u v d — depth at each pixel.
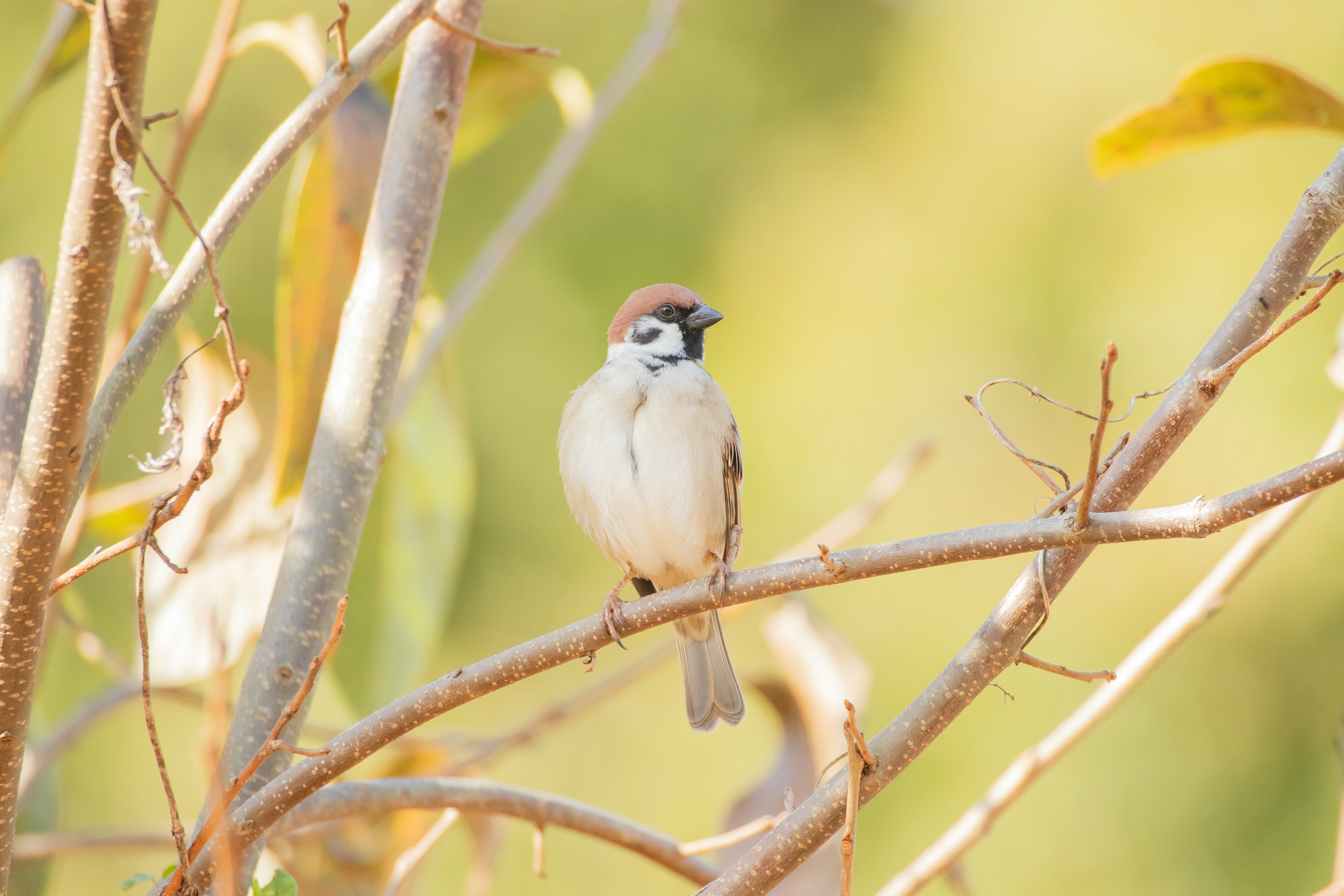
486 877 5.49
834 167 15.37
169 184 2.79
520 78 6.97
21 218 13.41
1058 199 14.34
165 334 3.11
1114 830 12.69
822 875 5.02
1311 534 13.27
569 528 14.50
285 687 3.80
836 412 14.22
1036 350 14.01
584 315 14.96
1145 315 13.74
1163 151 5.34
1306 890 12.38
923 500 13.80
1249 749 12.91
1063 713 12.93
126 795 12.01
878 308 14.49
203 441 2.89
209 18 14.49
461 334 14.86
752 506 14.09
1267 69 4.89
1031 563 3.16
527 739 5.76
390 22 3.33
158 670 5.32
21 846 4.98
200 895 3.14
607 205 15.33
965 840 4.20
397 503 6.26
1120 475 3.18
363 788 3.85
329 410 4.11
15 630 2.88
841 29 16.08
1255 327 3.20
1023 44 14.88
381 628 6.16
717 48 16.14
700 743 13.45
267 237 14.36
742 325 14.91
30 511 2.81
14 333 3.21
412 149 4.33
